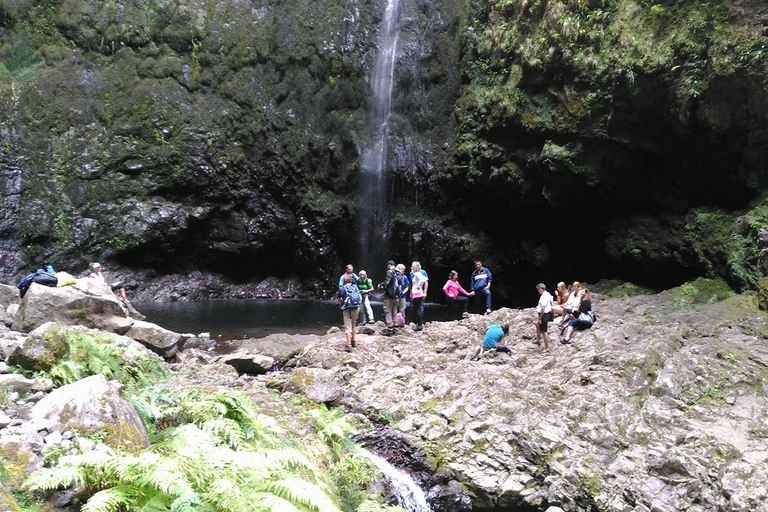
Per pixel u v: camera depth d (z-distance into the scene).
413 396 11.82
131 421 6.00
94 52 28.61
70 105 27.62
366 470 8.70
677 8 18.97
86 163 27.47
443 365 13.52
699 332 14.87
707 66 18.06
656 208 22.14
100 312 12.23
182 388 8.88
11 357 7.37
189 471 4.98
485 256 27.31
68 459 4.87
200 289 29.30
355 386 12.48
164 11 29.55
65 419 5.68
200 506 4.67
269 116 29.67
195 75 29.53
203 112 29.20
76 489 4.94
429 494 9.81
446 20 29.39
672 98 19.00
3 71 26.81
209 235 29.44
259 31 30.47
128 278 27.88
